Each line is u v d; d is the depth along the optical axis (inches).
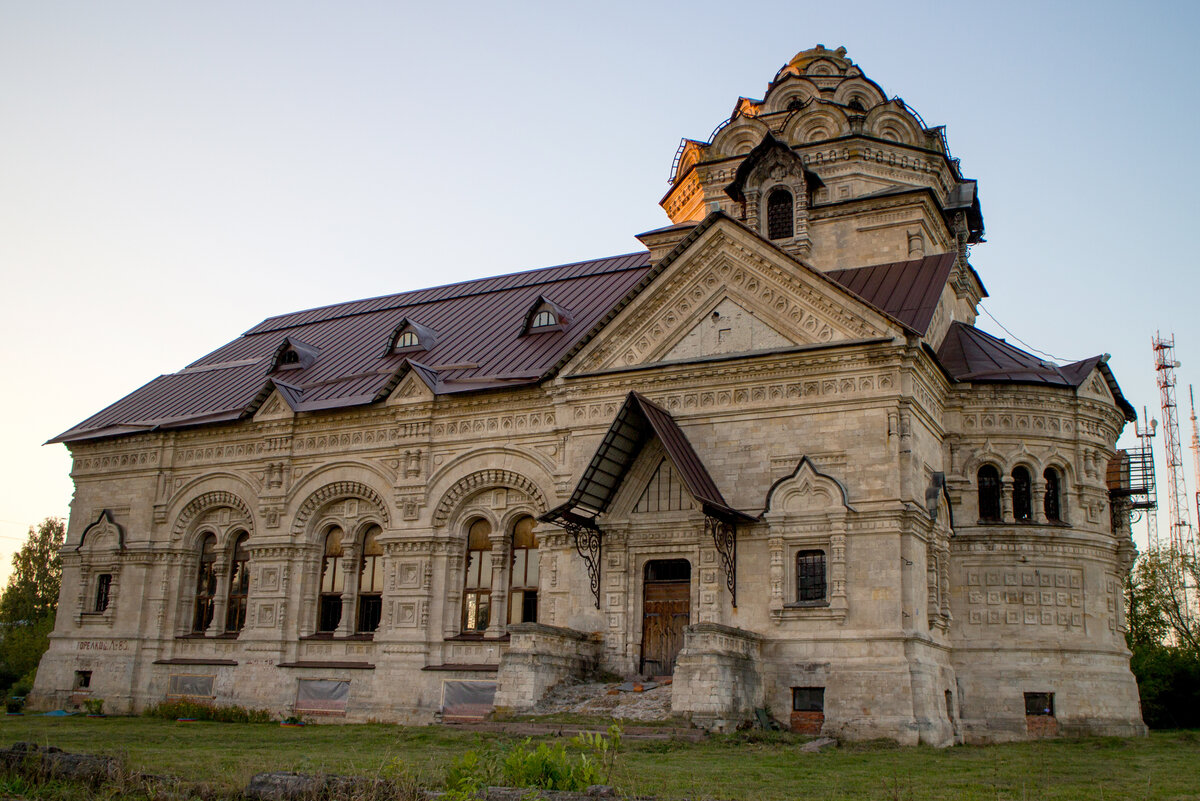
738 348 1406.3
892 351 1298.0
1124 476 1680.6
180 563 1775.3
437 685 1493.6
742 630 1227.2
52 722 1515.7
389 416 1643.7
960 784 786.8
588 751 962.1
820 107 1733.5
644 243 1749.5
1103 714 1366.9
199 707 1632.6
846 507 1273.4
